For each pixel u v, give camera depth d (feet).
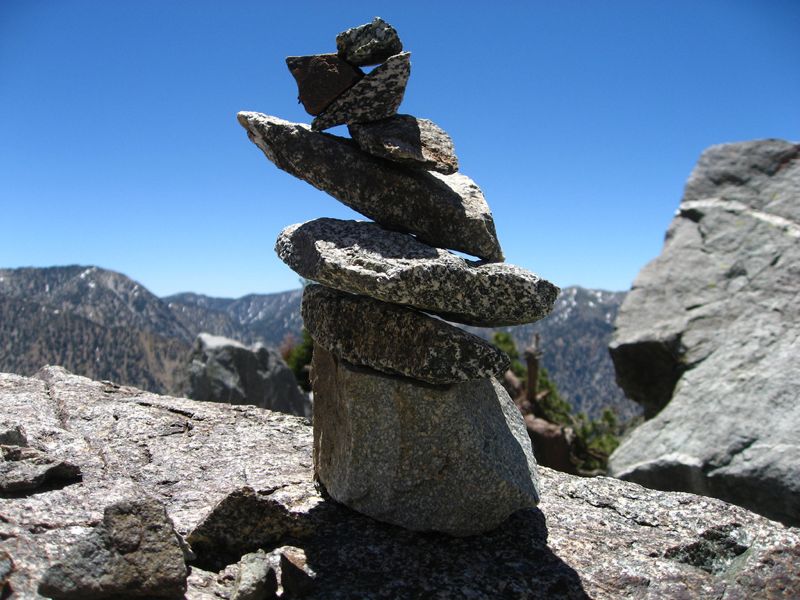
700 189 8.30
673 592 2.21
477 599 2.06
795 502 4.97
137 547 1.78
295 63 2.35
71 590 1.69
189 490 2.69
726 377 6.23
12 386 3.70
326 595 2.01
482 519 2.36
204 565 2.16
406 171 2.35
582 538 2.48
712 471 5.43
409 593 2.06
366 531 2.39
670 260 7.80
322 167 2.34
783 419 5.50
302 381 11.42
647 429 6.22
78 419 3.31
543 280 2.17
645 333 7.14
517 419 2.79
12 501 2.24
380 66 2.31
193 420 3.50
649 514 2.71
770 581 2.28
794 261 6.97
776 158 8.13
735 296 7.06
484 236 2.33
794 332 6.32
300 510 2.53
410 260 2.13
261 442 3.27
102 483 2.55
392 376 2.31
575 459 7.82
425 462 2.30
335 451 2.54
